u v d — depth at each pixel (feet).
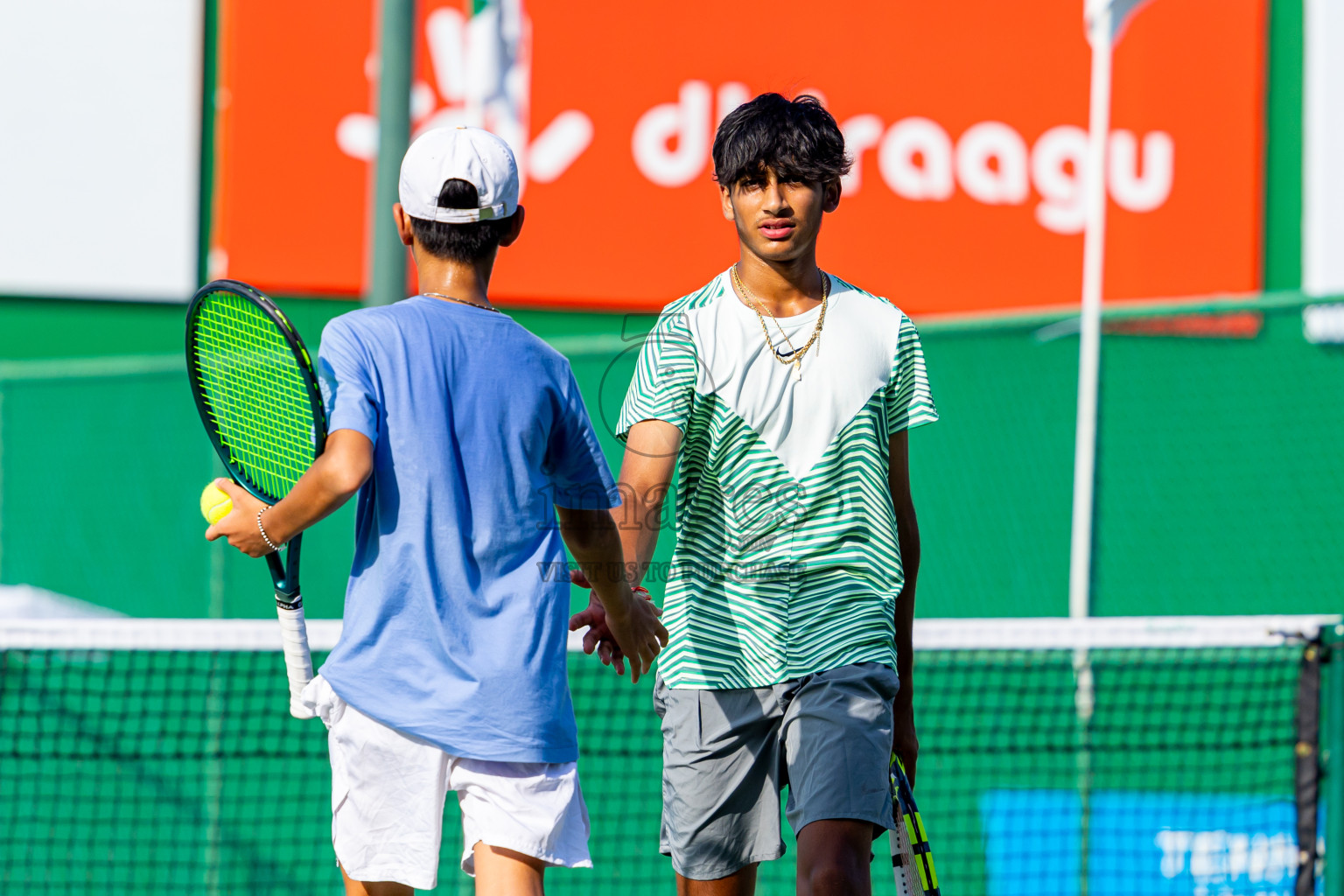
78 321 92.22
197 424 86.89
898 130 98.27
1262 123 100.94
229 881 64.39
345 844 26.09
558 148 95.14
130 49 92.22
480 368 26.27
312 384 26.07
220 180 92.94
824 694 28.58
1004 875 62.34
